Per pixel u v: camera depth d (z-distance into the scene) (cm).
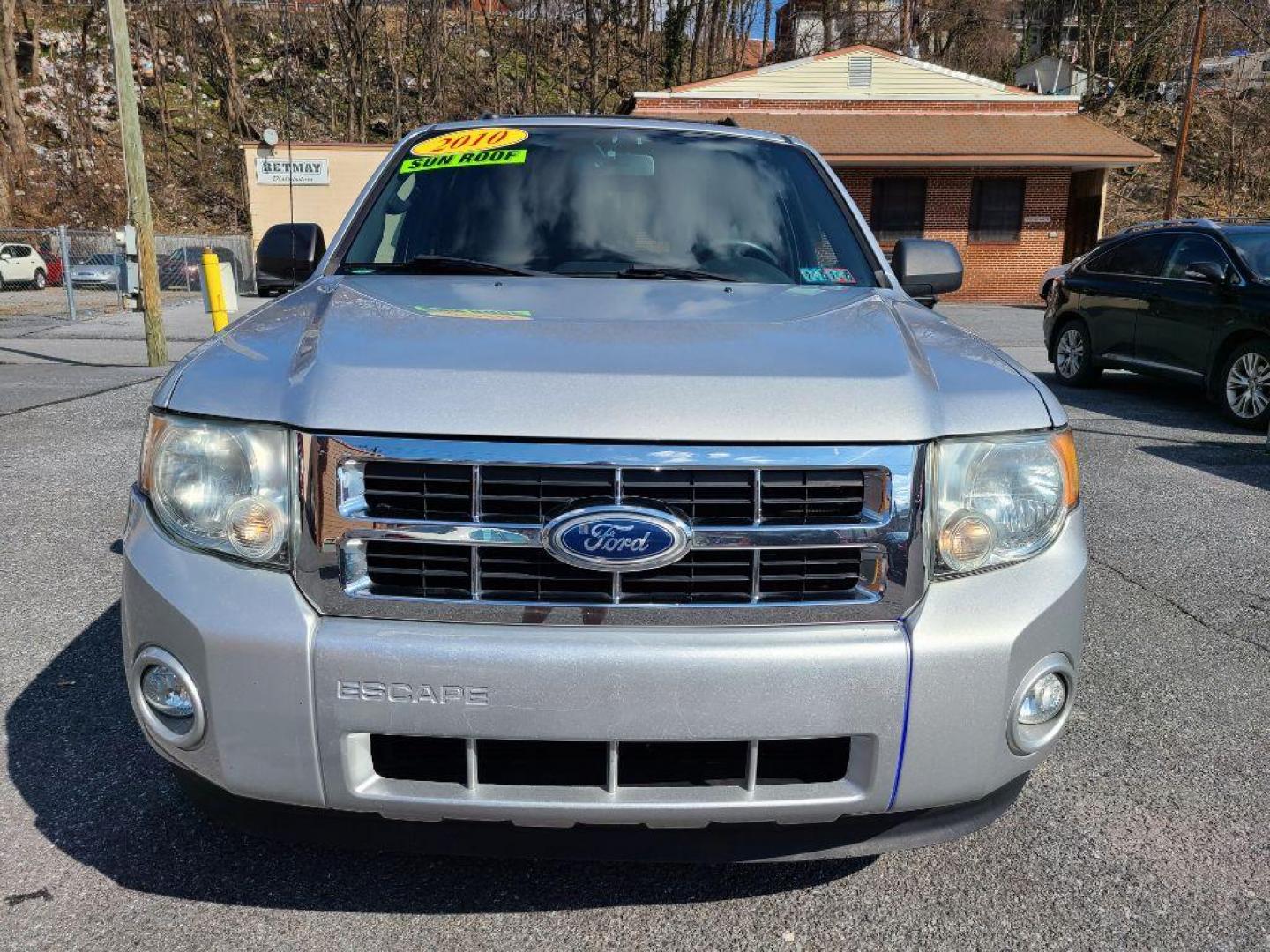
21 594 415
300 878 230
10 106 4375
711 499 181
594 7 4997
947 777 189
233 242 3259
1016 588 194
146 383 1028
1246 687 349
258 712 181
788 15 5331
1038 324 1945
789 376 192
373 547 182
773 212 317
